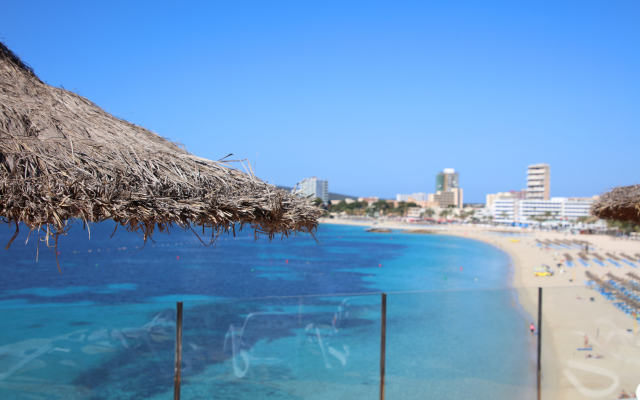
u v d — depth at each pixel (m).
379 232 147.50
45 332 3.89
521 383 5.51
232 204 3.04
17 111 3.01
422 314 5.27
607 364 5.67
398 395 5.13
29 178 2.39
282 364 4.75
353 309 5.04
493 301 5.46
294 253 69.94
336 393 4.92
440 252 76.56
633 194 5.73
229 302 4.58
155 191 2.79
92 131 3.27
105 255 58.88
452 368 5.30
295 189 3.93
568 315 5.66
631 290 6.07
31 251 61.12
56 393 3.90
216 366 4.50
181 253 65.06
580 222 158.62
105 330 4.11
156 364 4.29
